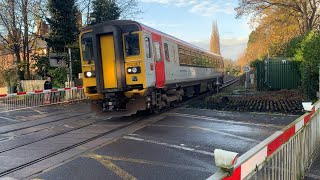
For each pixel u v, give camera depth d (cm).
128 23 1177
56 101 1978
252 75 3206
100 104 1241
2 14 2708
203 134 920
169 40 1482
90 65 1220
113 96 1188
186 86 1842
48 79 2003
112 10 2792
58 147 820
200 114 1293
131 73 1172
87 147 809
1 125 1195
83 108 1702
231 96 1972
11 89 2633
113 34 1161
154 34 1289
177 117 1236
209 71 2405
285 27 3225
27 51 2823
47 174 615
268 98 1766
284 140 425
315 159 623
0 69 3122
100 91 1184
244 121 1108
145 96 1192
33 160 710
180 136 900
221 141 834
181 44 1688
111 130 1012
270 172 370
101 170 627
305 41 1866
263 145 343
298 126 502
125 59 1178
